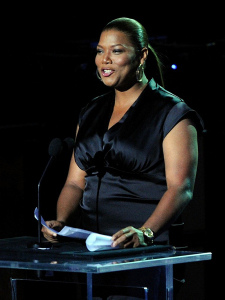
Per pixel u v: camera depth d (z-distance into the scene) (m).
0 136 14.87
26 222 14.61
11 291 7.70
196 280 14.52
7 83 16.56
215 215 14.87
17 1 16.38
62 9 16.72
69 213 8.87
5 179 14.66
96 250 7.06
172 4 16.88
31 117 16.64
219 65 16.80
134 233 7.35
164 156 8.31
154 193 8.29
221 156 14.99
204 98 16.83
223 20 16.81
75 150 9.01
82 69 16.84
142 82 8.77
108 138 8.55
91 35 17.00
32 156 14.74
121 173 8.42
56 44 16.86
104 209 8.46
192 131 8.36
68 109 16.75
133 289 7.23
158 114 8.40
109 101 9.05
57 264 6.58
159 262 6.87
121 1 16.86
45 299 7.57
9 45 16.53
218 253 14.72
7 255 7.32
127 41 8.48
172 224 8.44
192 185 8.22
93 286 7.45
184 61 16.86
